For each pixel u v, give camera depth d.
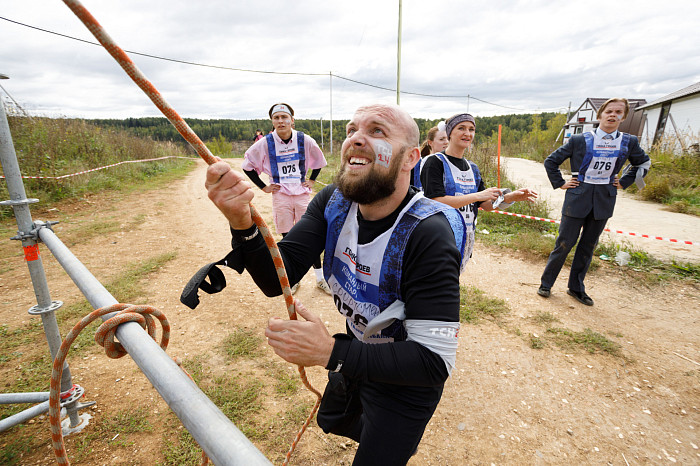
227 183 0.99
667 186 8.98
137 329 0.95
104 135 13.90
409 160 1.26
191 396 0.70
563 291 4.30
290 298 1.15
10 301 3.77
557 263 4.03
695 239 5.77
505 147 28.41
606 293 4.24
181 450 2.07
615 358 3.05
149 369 0.79
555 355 3.09
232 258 1.20
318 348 1.05
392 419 1.28
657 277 4.53
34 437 2.15
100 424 2.24
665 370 2.91
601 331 3.46
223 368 2.79
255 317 3.57
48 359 2.83
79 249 5.32
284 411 2.38
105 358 2.87
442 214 1.26
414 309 1.15
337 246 1.44
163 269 4.66
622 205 8.59
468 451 2.18
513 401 2.58
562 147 3.89
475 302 3.96
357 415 1.55
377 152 1.17
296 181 4.28
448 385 2.73
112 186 10.26
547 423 2.40
